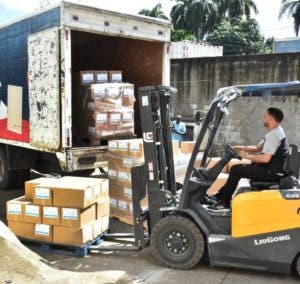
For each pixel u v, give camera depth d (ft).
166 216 16.15
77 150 20.95
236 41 109.50
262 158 15.81
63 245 17.12
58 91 20.65
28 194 18.03
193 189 15.74
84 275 14.82
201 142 15.67
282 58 41.68
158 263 16.08
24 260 14.14
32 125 22.76
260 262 14.92
